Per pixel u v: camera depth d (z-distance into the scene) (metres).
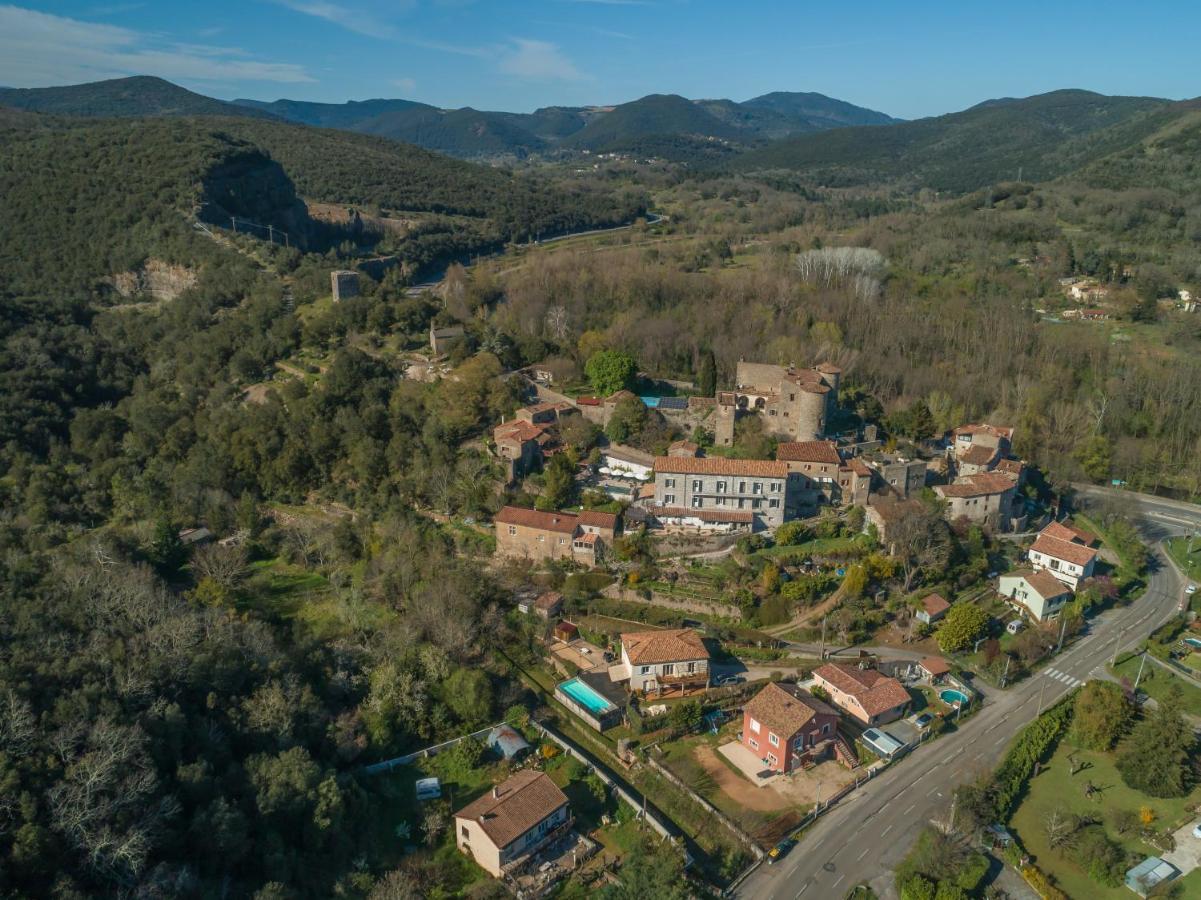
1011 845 80.38
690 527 123.56
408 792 85.38
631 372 152.50
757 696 93.94
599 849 78.94
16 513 128.25
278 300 179.75
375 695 93.31
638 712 96.31
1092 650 113.69
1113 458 166.62
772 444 136.12
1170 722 90.12
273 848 73.94
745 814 83.31
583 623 111.62
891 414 154.00
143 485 137.00
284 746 83.94
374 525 130.38
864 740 93.94
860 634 111.25
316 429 141.62
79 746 73.25
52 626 87.50
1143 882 77.06
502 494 128.25
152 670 83.25
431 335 164.75
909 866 76.12
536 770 87.06
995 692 104.62
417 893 72.56
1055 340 190.00
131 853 66.56
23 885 63.34
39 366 155.88
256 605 113.75
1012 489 136.25
